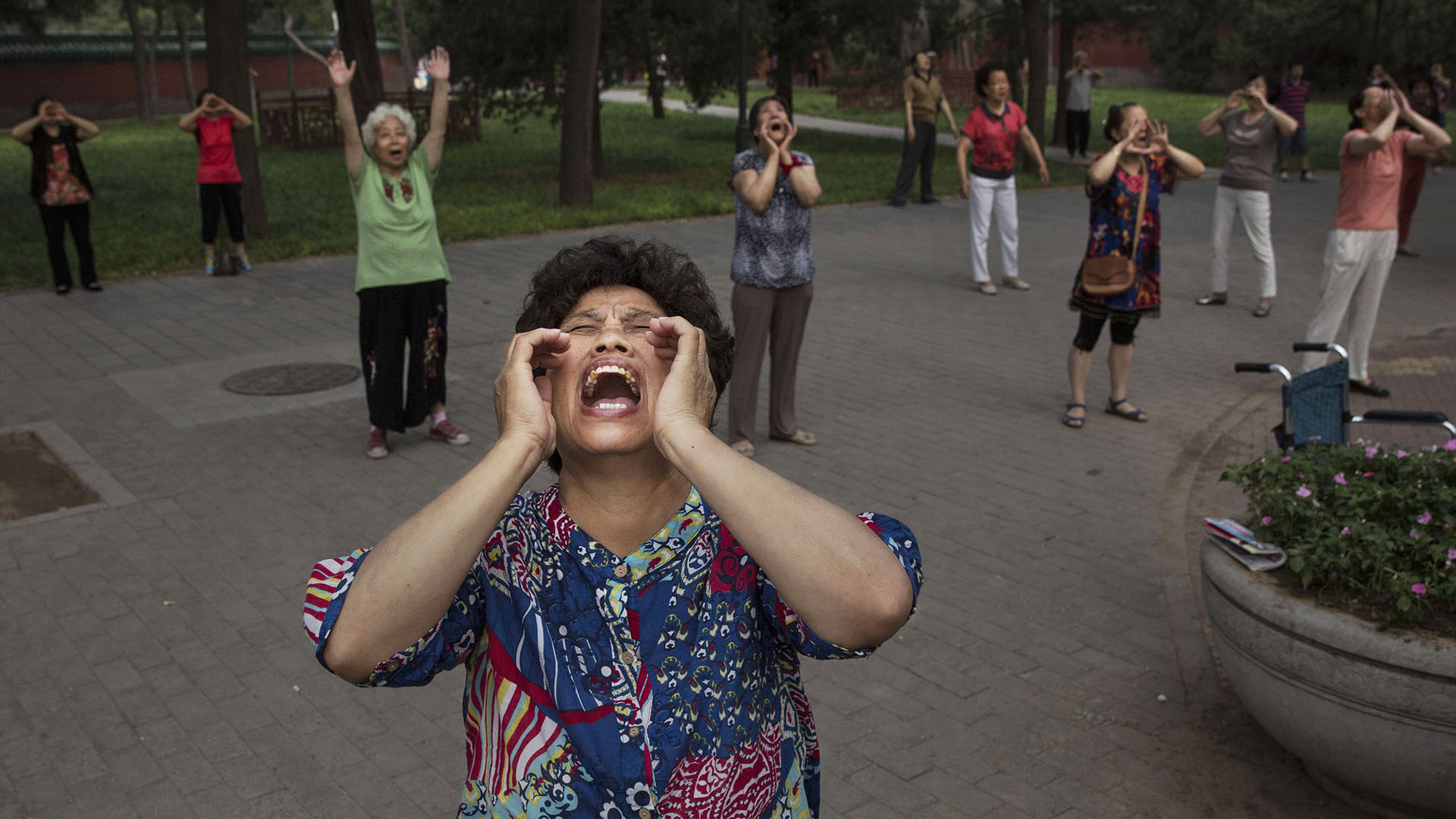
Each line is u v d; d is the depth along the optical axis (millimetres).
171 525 5770
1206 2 39281
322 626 1446
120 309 10422
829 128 31297
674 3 19859
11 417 7453
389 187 6406
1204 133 10836
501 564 1562
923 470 6699
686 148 25469
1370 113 7656
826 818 3553
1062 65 26031
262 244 13258
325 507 6008
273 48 48812
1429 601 3199
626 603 1539
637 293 1671
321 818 3553
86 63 42750
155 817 3543
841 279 12242
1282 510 3658
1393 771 3262
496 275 12156
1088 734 4020
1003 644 4672
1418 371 8859
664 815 1521
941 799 3662
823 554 1397
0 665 4434
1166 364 9094
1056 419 7684
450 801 3650
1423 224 15844
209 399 7859
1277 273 12641
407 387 6789
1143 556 5543
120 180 19781
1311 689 3324
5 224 15172
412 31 27938
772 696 1629
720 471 1414
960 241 14586
